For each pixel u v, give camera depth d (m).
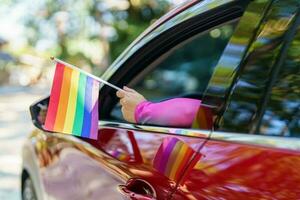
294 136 1.72
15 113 15.09
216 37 15.91
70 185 2.90
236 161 1.81
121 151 2.48
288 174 1.64
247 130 1.86
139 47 2.82
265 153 1.74
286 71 1.84
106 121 2.85
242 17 2.06
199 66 17.41
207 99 2.08
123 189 2.24
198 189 1.90
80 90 2.37
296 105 1.77
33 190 3.73
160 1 17.19
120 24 17.95
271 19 1.94
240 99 1.92
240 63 1.98
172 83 17.39
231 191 1.77
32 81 28.03
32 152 3.65
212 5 2.37
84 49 21.75
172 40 2.71
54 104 2.32
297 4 1.88
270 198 1.64
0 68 29.77
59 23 22.84
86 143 2.85
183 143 2.08
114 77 2.95
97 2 19.55
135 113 2.54
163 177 2.10
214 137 1.97
